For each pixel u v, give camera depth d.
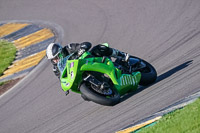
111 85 25.69
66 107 30.19
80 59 24.03
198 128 17.34
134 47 39.09
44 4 68.25
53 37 53.22
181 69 28.14
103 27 49.56
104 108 26.59
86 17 56.19
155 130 18.98
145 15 47.84
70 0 66.31
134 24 46.19
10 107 35.28
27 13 66.50
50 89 35.59
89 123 25.20
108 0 59.72
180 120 18.78
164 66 30.88
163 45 36.25
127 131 20.95
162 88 25.80
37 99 34.59
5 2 75.12
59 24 57.44
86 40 47.44
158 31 40.78
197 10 42.72
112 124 23.33
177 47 34.12
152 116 21.64
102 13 55.12
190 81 24.81
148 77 27.36
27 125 29.94
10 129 30.53
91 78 24.11
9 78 43.03
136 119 22.47
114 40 43.72
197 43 32.88
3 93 39.41
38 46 51.16
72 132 25.05
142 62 28.53
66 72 25.09
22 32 58.59
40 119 30.11
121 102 26.42
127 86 25.92
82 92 24.12
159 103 23.31
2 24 64.69
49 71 40.66
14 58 49.00
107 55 25.95
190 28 37.84
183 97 22.61
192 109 19.34
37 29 58.22
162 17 44.75
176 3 47.84
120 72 25.89
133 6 53.00
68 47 25.48
